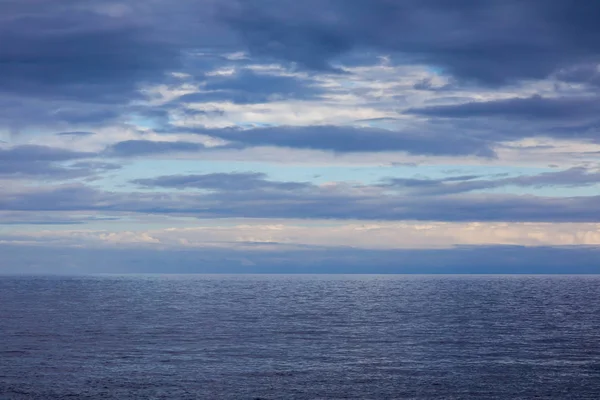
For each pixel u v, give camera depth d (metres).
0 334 74.94
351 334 77.50
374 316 106.25
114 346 64.81
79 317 100.44
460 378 48.31
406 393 43.34
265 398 41.81
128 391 43.38
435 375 49.53
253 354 59.88
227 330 81.56
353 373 50.16
